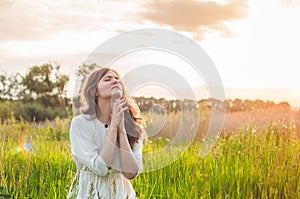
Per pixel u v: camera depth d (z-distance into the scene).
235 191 4.46
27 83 20.02
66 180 4.41
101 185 2.94
